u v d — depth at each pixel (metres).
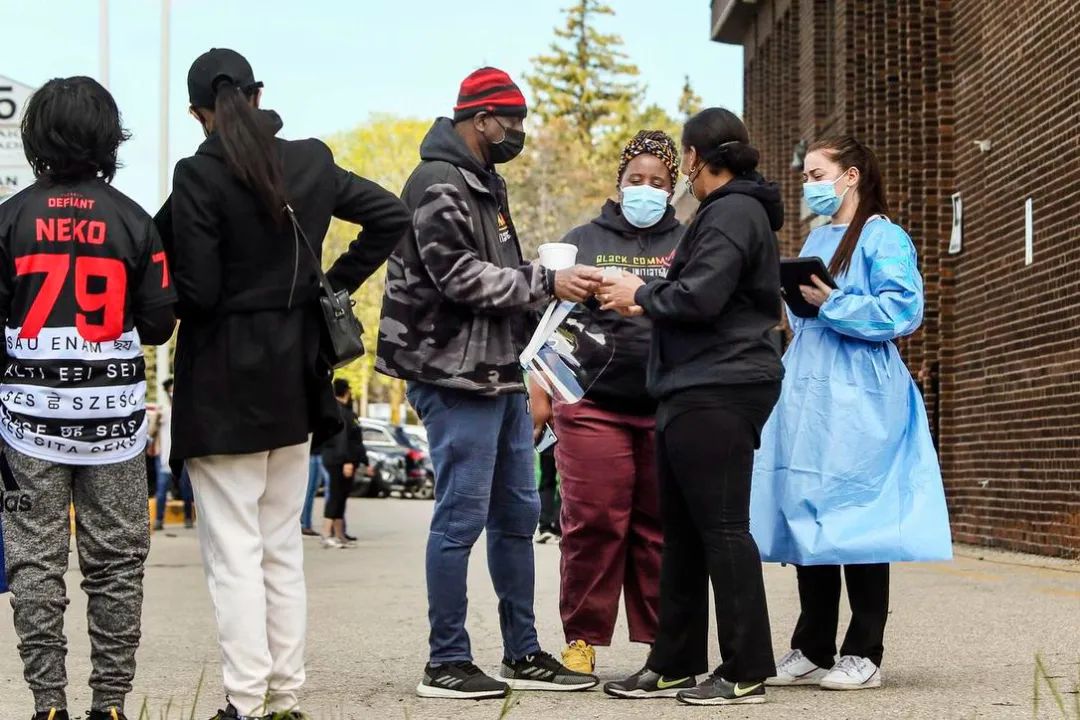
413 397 6.09
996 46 13.85
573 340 6.11
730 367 5.60
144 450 4.97
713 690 5.66
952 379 15.05
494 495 6.20
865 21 16.77
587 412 6.46
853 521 6.02
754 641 5.64
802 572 6.25
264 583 5.11
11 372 4.79
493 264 6.03
